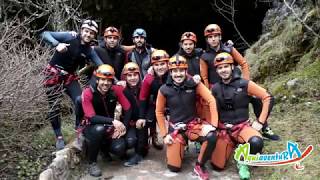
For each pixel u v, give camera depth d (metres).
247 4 9.34
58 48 3.65
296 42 5.97
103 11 8.57
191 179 3.74
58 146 3.93
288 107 5.07
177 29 10.43
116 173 3.90
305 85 5.22
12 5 6.85
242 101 3.81
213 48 4.36
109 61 4.46
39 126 4.54
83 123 3.81
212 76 4.35
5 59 3.72
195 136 3.77
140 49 4.60
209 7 9.47
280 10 7.00
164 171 3.93
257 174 3.72
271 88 5.57
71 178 3.74
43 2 6.71
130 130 4.06
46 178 3.27
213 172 3.89
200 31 10.55
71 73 4.04
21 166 3.66
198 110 4.05
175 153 3.84
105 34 4.45
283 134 4.36
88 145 3.79
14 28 4.89
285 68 5.95
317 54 5.64
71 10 6.98
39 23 7.39
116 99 3.87
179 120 3.85
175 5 9.12
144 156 4.30
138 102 4.15
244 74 4.47
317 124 4.46
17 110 3.61
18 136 3.87
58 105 4.04
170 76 3.86
